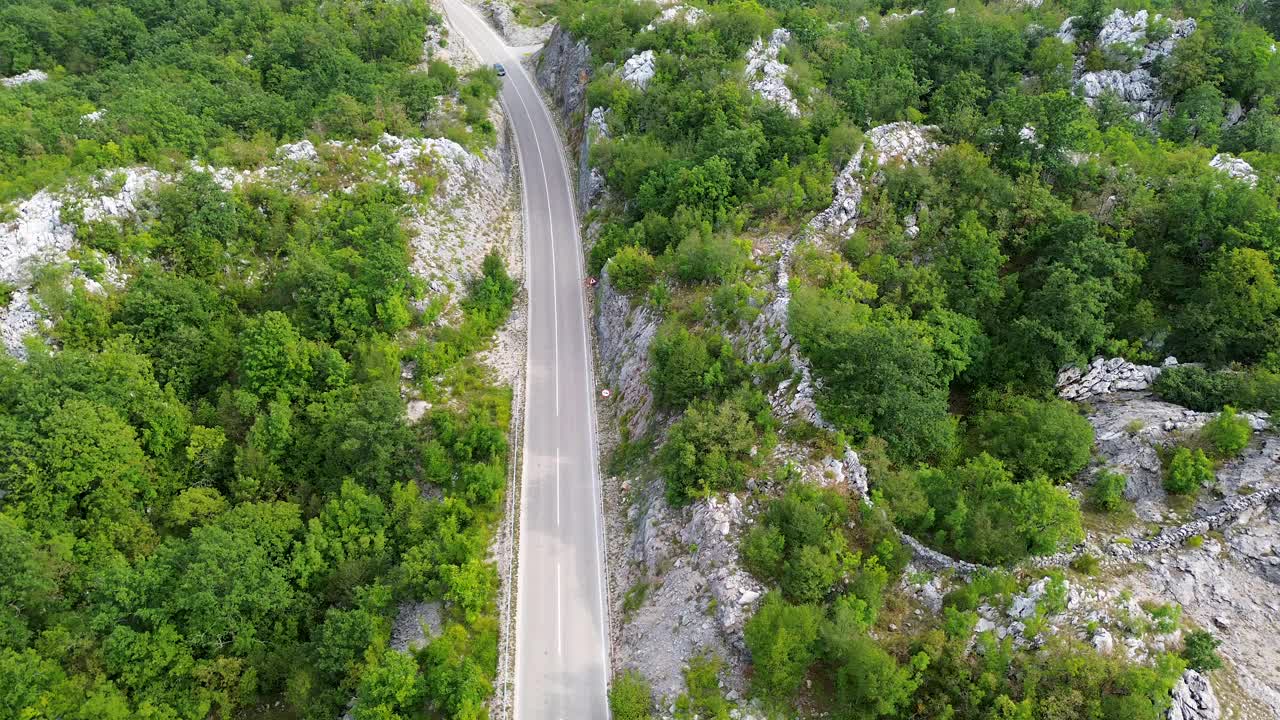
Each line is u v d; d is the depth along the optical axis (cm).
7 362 6400
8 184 7438
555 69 12838
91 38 11231
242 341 7194
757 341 6638
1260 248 6525
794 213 7925
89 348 6925
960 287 6950
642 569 5872
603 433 7312
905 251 7275
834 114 8850
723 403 6212
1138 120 9000
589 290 9006
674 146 9375
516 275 9238
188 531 6412
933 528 5341
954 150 7875
